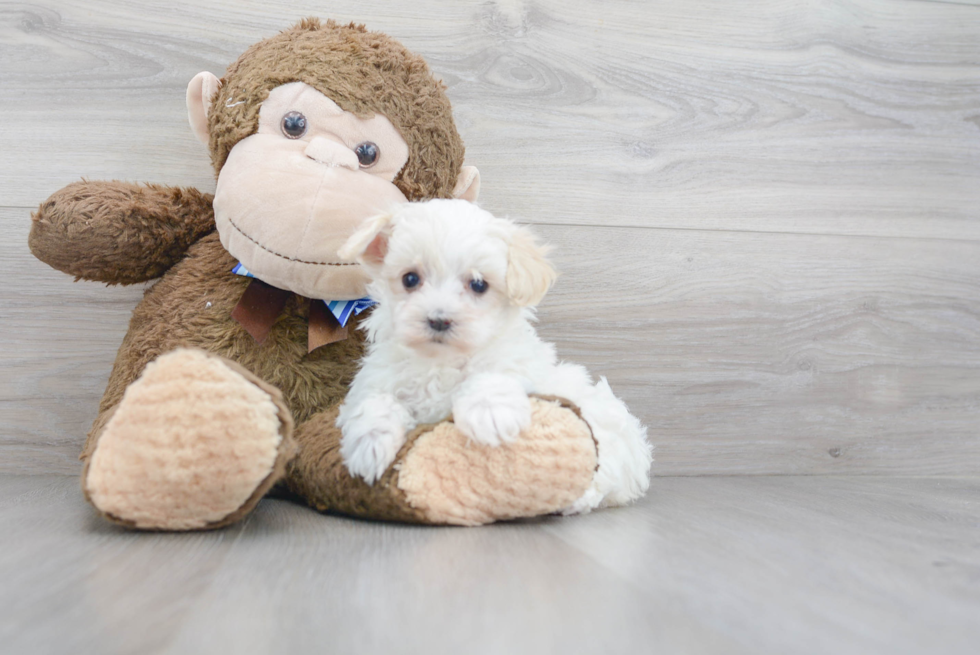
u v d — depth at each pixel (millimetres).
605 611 631
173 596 657
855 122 1828
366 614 617
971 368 1844
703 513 1188
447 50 1651
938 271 1863
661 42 1738
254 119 1254
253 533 952
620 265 1730
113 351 1571
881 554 890
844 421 1821
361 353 1356
